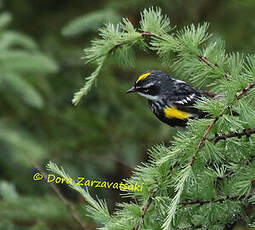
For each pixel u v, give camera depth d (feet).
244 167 19.15
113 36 21.74
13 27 46.44
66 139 40.11
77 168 40.68
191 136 18.60
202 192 18.92
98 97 43.01
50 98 42.14
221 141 18.67
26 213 30.71
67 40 45.68
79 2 47.83
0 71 34.58
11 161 37.27
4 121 40.75
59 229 30.48
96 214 18.28
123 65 22.66
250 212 20.33
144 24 22.11
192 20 43.75
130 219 17.57
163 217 18.04
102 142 40.57
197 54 21.80
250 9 43.52
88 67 44.01
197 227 19.72
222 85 19.11
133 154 41.22
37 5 47.91
